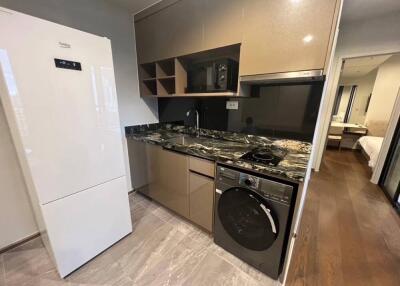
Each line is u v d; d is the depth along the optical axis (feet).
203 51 5.43
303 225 6.28
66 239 4.20
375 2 6.40
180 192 5.97
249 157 4.45
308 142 5.14
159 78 6.85
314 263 4.76
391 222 6.48
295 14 3.76
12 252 5.08
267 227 3.92
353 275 4.45
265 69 4.37
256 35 4.33
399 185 7.33
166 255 5.01
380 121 14.62
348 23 8.20
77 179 4.18
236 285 4.19
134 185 8.07
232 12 4.57
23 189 5.23
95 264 4.72
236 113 6.33
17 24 2.99
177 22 5.72
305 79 4.37
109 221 5.08
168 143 5.99
